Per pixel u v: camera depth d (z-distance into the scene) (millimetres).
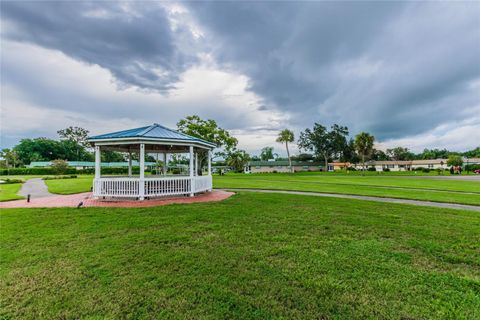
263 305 2521
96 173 10445
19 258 3756
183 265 3510
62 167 40469
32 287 2877
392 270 3393
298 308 2475
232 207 8273
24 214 7102
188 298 2646
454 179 26656
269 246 4355
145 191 10109
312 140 63125
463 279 3133
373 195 12172
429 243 4539
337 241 4652
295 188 16219
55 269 3371
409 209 7988
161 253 3982
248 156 65812
